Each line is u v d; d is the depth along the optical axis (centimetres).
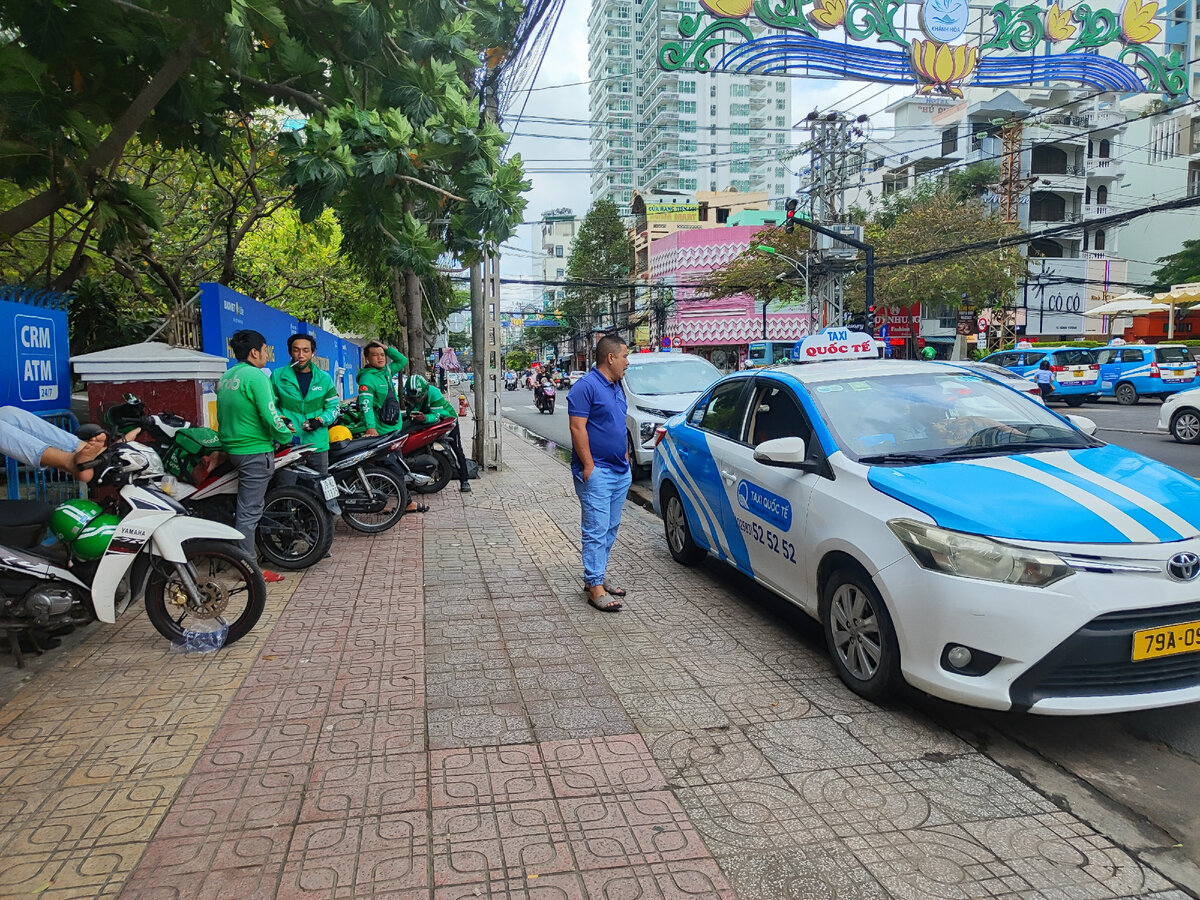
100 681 401
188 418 631
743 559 511
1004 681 311
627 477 529
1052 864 255
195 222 1291
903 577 340
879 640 363
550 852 259
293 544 619
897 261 2584
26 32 493
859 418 441
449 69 589
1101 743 339
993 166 4266
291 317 1137
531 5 873
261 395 538
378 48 579
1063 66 1973
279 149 524
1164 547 310
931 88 1900
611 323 6719
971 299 3322
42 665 422
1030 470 374
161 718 358
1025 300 3797
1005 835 271
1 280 774
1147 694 307
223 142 705
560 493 1004
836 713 363
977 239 3112
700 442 571
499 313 1227
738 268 3691
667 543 679
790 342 4531
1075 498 342
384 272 1391
